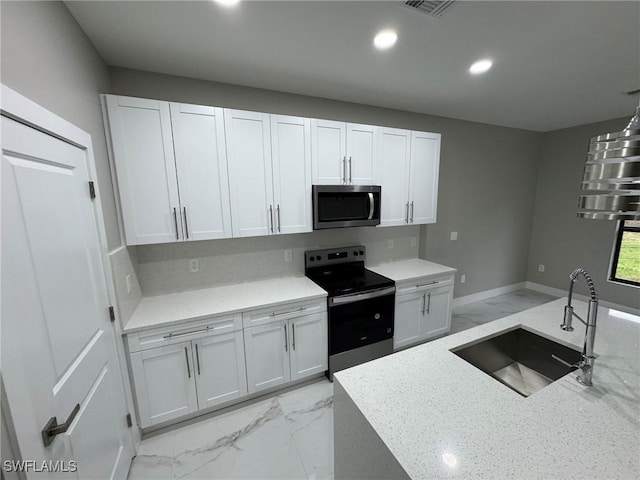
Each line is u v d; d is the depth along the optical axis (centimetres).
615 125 347
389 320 258
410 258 340
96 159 150
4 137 79
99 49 168
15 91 86
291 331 218
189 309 194
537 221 441
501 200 404
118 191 173
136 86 196
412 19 147
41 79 104
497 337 160
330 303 227
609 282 371
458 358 133
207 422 196
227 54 179
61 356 101
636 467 77
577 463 79
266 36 161
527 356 165
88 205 134
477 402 104
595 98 269
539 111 312
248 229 213
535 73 214
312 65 197
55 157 107
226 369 200
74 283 115
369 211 253
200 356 190
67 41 127
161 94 204
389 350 264
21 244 83
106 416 137
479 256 403
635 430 90
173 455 172
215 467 165
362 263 293
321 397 221
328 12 141
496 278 427
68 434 102
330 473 161
